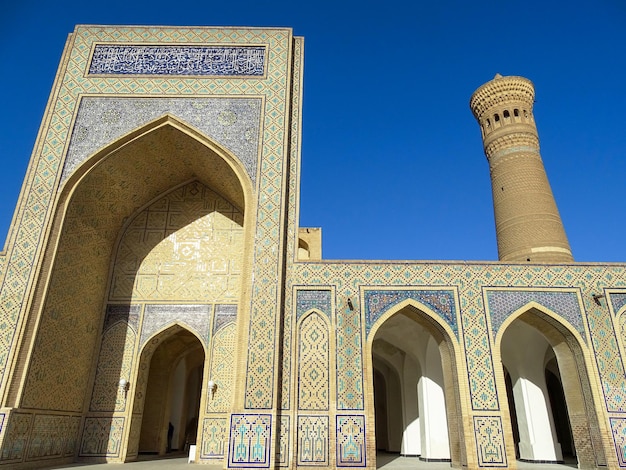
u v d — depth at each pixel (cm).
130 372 847
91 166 826
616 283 762
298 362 721
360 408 698
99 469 691
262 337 718
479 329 740
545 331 785
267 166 832
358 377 714
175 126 858
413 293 763
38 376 706
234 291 905
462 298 759
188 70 911
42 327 719
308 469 667
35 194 790
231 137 855
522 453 877
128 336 873
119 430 812
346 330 739
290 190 833
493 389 708
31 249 749
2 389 660
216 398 835
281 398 700
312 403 700
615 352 722
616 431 683
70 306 793
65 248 787
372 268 779
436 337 782
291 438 680
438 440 862
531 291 761
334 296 759
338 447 679
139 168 902
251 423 673
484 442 682
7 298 715
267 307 736
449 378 746
